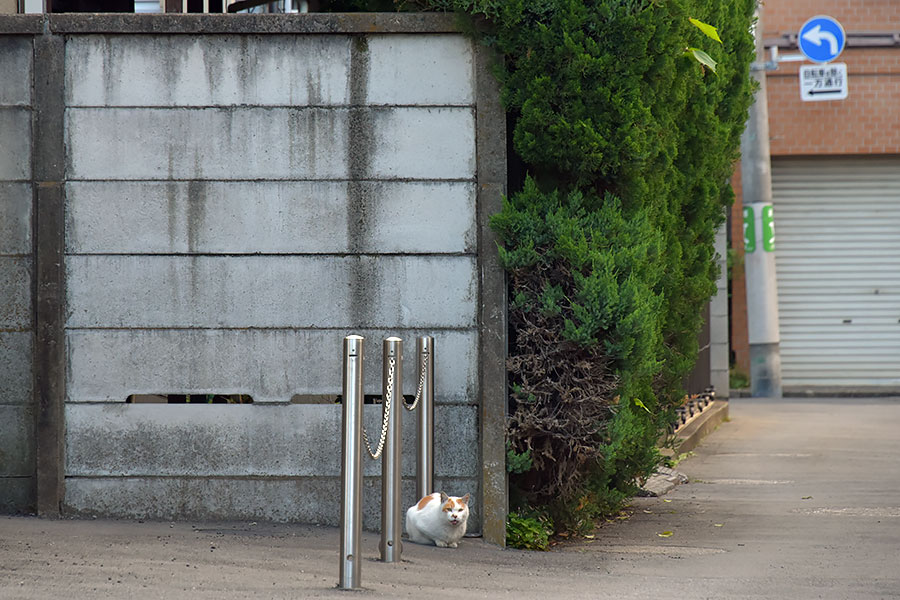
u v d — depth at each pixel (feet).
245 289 35.04
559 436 34.88
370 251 34.96
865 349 117.91
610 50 33.88
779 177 118.21
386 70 34.83
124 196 34.99
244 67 34.86
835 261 118.01
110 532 33.32
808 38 110.83
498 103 34.73
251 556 31.14
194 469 35.17
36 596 25.86
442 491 35.22
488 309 34.76
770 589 31.01
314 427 35.17
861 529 41.81
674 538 39.88
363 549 33.30
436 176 34.86
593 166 34.06
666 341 45.80
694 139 44.14
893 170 116.98
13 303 35.09
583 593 29.55
